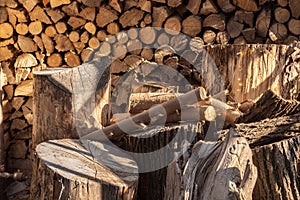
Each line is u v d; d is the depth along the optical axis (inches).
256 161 74.0
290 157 73.3
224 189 66.2
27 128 144.7
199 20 132.0
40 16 138.7
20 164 145.9
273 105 84.6
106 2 136.6
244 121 86.9
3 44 141.4
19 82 142.6
